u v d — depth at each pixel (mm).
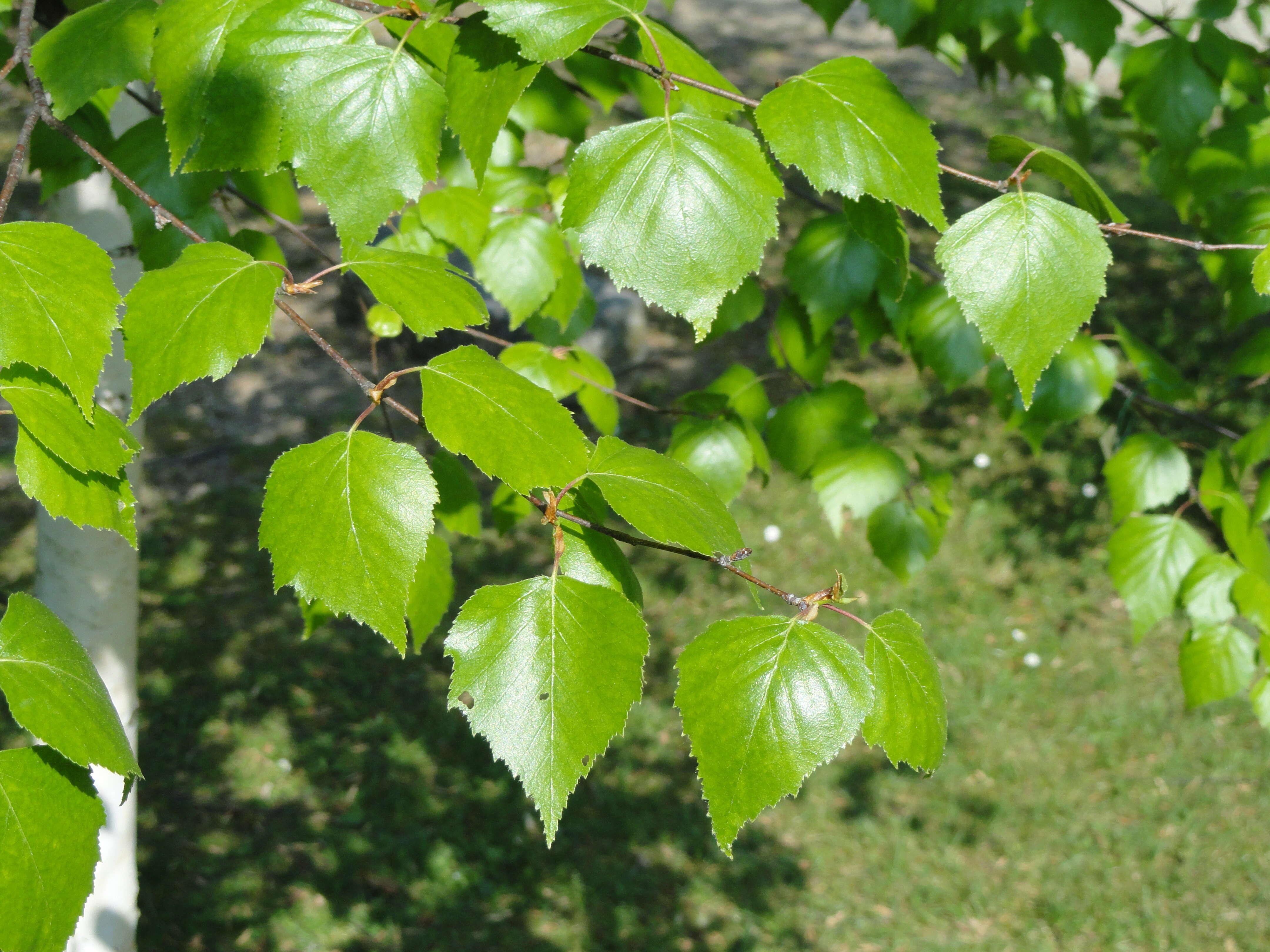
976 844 4977
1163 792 5219
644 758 5430
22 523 6898
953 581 6504
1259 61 2516
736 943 4570
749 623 951
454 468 1739
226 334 1001
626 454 1028
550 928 4625
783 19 14945
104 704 878
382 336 1943
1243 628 4449
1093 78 3088
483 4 1076
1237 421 7406
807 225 2057
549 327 2234
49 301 891
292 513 909
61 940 806
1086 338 2160
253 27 1161
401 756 5402
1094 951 4500
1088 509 7059
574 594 914
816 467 2143
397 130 1171
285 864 4840
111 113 2533
